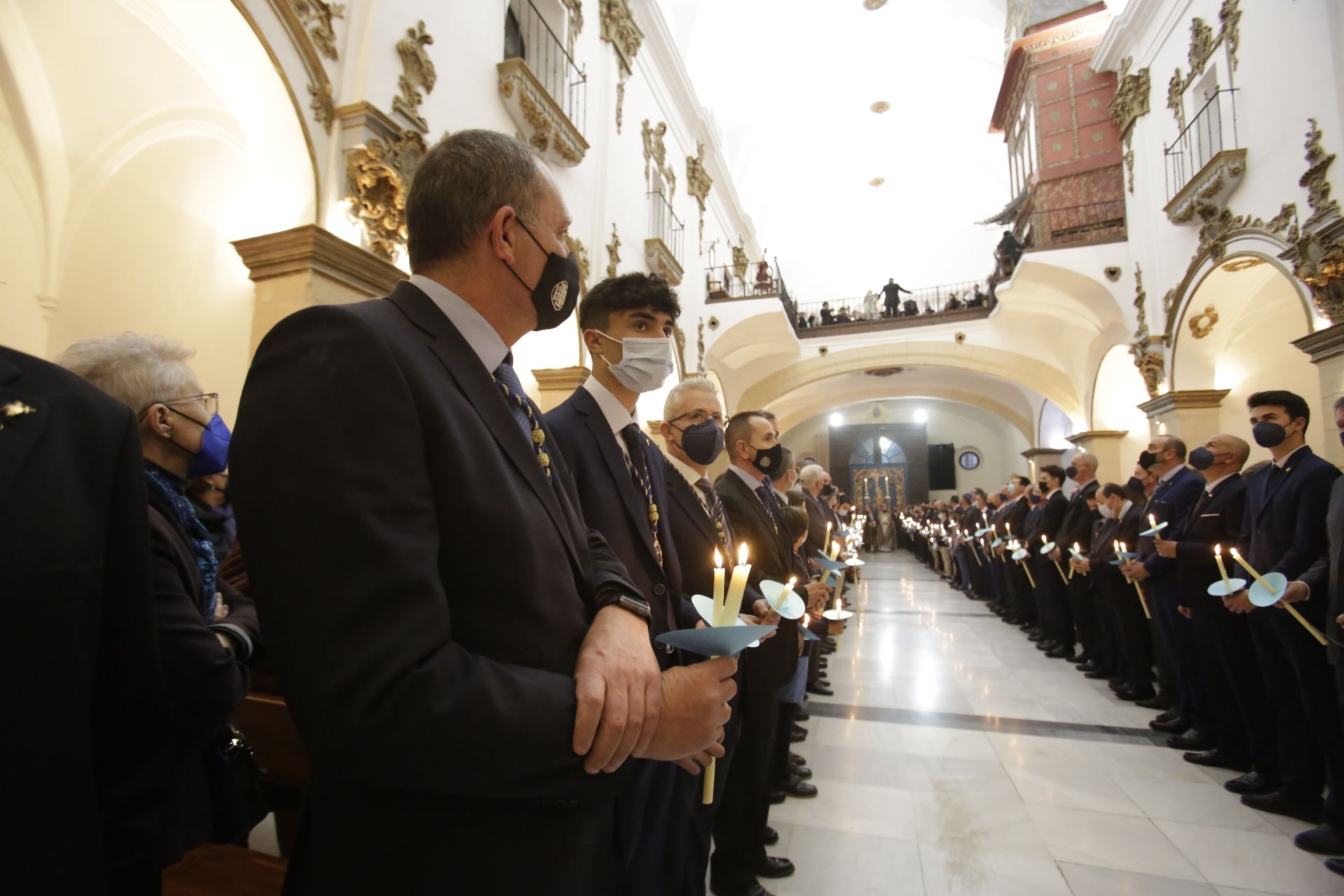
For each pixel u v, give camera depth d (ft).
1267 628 9.59
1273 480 10.37
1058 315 36.58
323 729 1.99
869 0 52.75
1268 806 9.65
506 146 3.14
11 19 12.94
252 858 5.57
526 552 2.60
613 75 25.66
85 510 2.44
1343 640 7.98
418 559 2.18
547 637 2.59
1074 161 35.76
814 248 67.97
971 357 43.60
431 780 2.05
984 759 11.80
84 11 13.21
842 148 64.80
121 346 4.86
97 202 15.08
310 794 2.56
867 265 66.03
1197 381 26.71
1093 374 37.24
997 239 62.34
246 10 10.34
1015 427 60.49
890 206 66.13
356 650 2.00
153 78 14.49
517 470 2.78
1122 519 15.48
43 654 2.22
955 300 47.24
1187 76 25.26
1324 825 8.69
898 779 10.94
